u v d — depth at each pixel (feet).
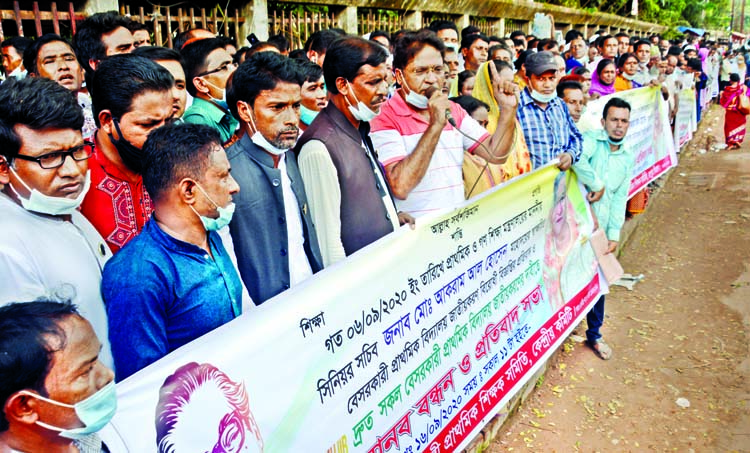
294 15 26.58
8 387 4.06
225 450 5.76
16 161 5.41
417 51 9.57
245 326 5.99
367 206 8.46
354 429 7.58
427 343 9.05
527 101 13.89
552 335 12.80
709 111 59.06
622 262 21.11
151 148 5.73
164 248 5.72
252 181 7.06
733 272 20.01
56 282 5.55
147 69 6.45
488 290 10.72
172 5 21.49
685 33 104.32
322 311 6.98
